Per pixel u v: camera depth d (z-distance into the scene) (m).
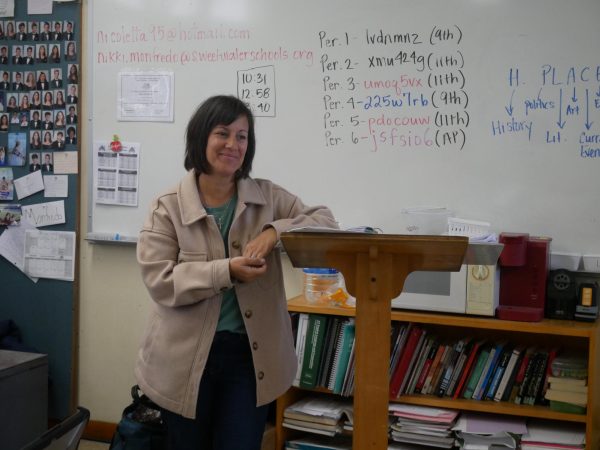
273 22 2.80
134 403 2.43
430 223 2.59
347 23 2.70
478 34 2.53
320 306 2.43
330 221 1.72
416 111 2.62
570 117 2.44
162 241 1.64
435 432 2.29
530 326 2.17
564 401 2.18
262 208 1.70
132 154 3.00
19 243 3.18
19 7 3.13
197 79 2.91
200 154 1.61
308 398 2.62
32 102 3.13
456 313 2.32
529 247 2.29
